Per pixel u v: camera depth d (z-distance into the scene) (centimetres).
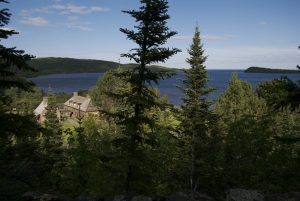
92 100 9900
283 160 3105
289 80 1313
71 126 8800
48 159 3719
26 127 1367
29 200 1573
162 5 1844
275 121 4188
